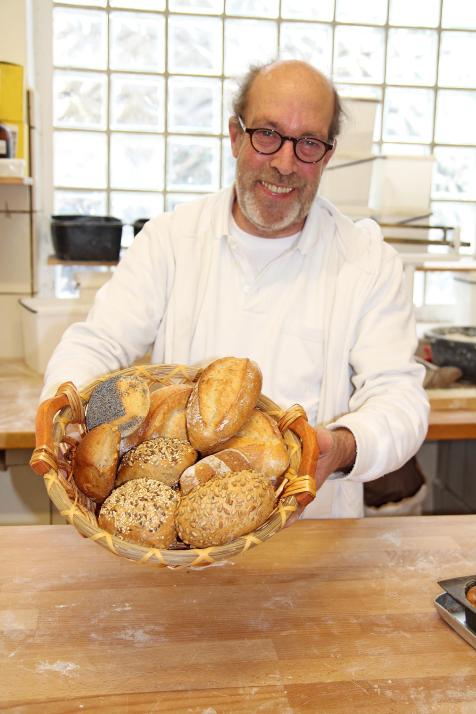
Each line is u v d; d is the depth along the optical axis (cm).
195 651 78
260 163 122
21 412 175
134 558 71
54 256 222
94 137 234
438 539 104
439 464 244
